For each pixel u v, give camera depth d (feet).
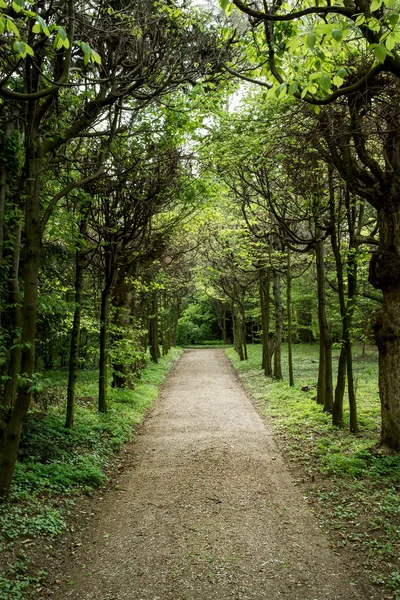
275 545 16.11
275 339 58.59
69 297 48.83
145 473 24.70
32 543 15.44
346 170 25.49
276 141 27.40
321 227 32.30
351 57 20.52
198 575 14.20
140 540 16.71
